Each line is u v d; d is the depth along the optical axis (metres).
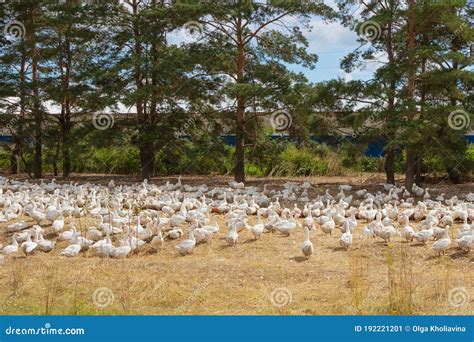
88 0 29.77
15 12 32.09
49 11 31.38
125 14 30.05
